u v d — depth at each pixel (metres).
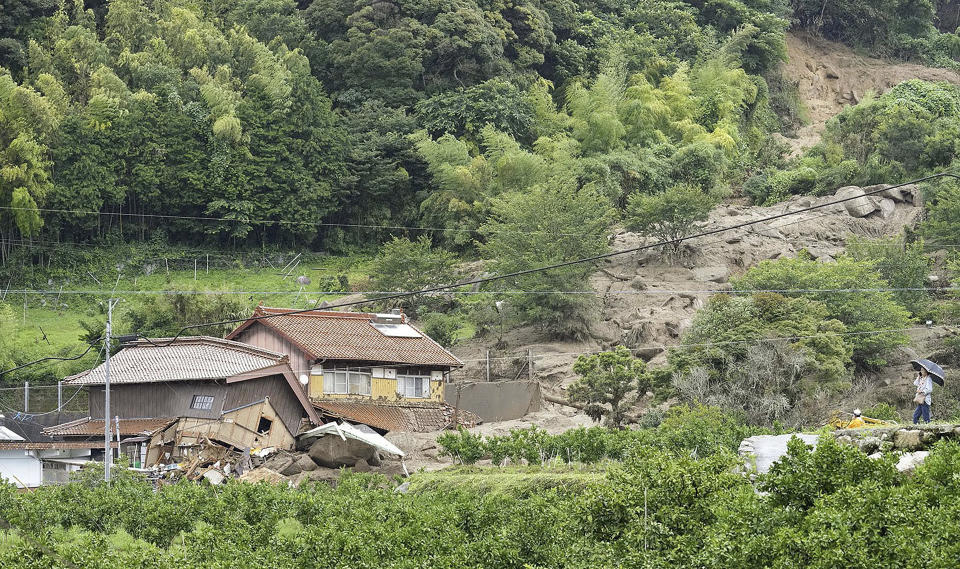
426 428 47.84
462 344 61.47
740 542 18.45
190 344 46.50
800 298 52.94
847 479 19.23
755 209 79.56
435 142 80.62
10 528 30.22
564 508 24.89
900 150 83.94
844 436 24.20
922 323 60.84
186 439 42.56
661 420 45.53
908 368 55.09
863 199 78.12
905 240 71.75
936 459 19.09
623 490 21.97
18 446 41.44
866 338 54.91
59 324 66.50
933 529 17.19
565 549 22.58
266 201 79.12
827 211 78.19
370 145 82.56
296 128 81.12
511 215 64.31
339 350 47.41
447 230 76.44
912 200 79.75
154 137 77.62
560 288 60.09
